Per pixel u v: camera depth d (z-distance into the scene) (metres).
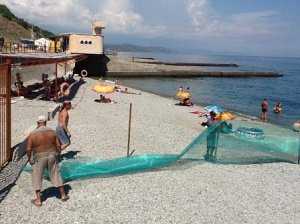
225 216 10.39
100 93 38.97
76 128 19.77
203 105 42.81
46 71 55.72
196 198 11.41
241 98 53.12
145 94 42.97
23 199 10.41
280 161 16.03
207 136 15.12
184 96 35.25
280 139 18.23
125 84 60.69
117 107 30.05
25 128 18.08
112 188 11.64
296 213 11.03
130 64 79.12
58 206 10.16
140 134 19.83
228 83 74.19
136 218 9.84
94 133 18.95
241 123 23.84
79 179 12.13
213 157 15.12
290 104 50.03
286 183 13.49
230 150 15.58
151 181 12.45
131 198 11.04
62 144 13.25
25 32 136.38
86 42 71.88
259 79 89.88
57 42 77.19
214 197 11.61
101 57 74.56
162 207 10.62
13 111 22.48
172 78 78.25
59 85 34.84
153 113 28.73
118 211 10.16
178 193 11.67
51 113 21.59
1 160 12.48
